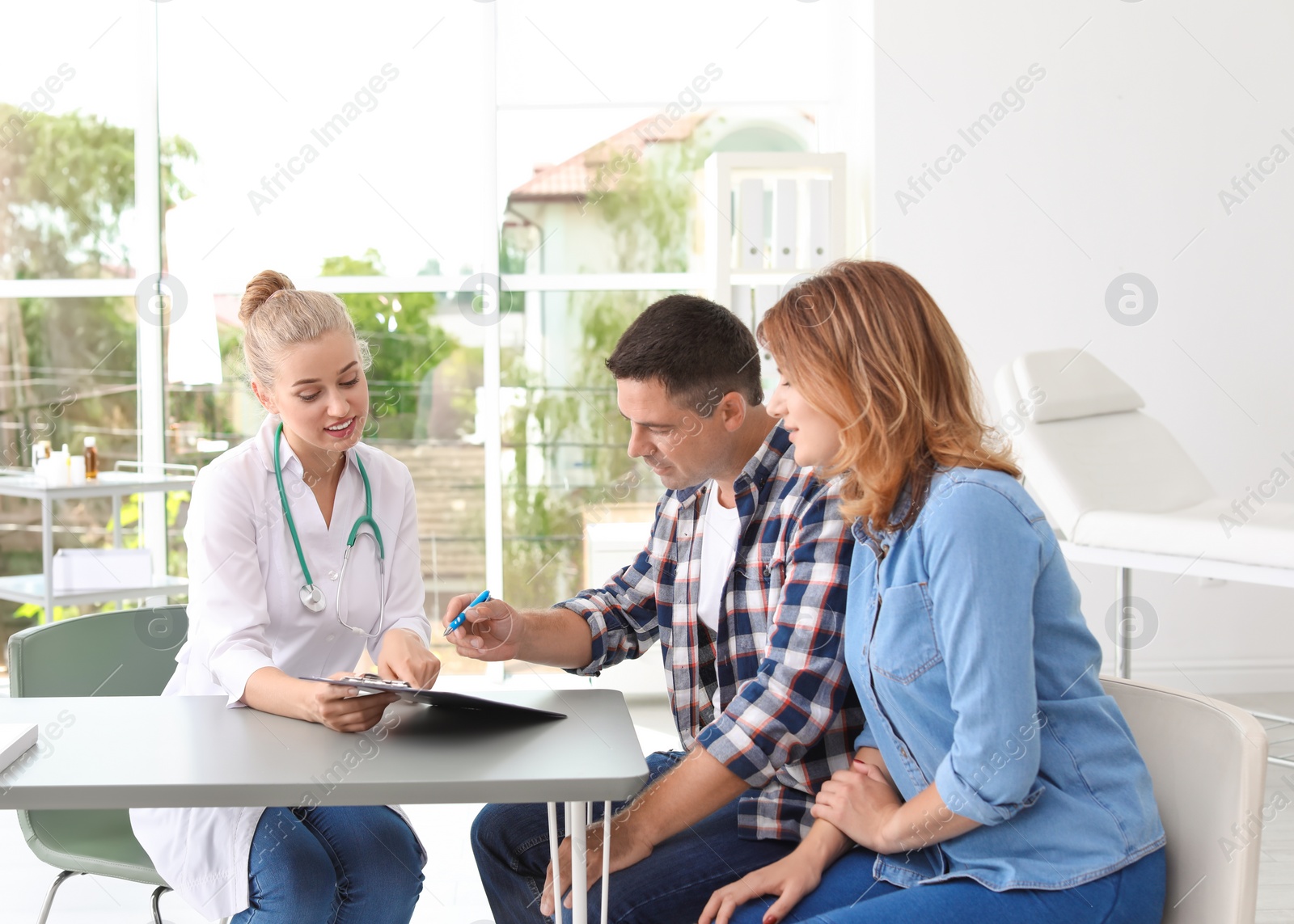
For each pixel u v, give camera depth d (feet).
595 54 14.48
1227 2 12.94
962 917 3.72
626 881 4.54
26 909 7.96
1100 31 12.97
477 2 14.33
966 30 12.96
